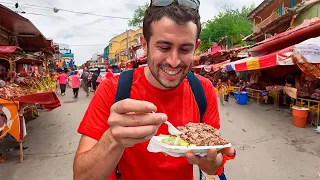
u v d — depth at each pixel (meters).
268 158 5.15
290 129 7.47
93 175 1.11
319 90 8.67
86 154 1.17
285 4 18.92
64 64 40.22
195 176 4.33
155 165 1.40
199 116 1.60
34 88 8.59
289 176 4.34
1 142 6.21
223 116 9.72
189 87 1.58
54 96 6.08
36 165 4.84
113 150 1.05
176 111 1.49
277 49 14.53
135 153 1.39
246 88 15.11
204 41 35.47
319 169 4.60
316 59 6.57
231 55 19.59
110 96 1.45
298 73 12.05
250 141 6.32
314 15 12.66
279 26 16.38
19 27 10.16
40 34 11.41
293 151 5.54
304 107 8.35
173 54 1.23
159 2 1.25
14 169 4.65
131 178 1.43
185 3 1.26
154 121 0.90
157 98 1.46
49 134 7.04
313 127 7.66
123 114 0.91
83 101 14.36
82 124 1.40
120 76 1.51
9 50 7.32
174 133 1.28
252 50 15.84
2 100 4.78
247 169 4.63
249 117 9.45
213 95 1.67
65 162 4.98
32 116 9.28
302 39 11.44
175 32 1.21
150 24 1.25
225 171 4.56
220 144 1.20
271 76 15.12
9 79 8.20
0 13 8.00
